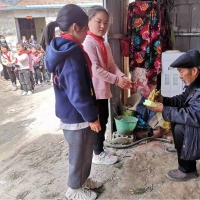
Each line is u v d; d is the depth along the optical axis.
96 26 1.93
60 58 1.34
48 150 2.57
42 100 4.96
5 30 10.12
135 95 2.88
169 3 3.14
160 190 1.79
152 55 2.79
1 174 2.16
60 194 1.83
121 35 2.77
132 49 2.83
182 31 3.23
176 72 2.73
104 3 2.32
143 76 2.87
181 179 1.88
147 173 2.02
